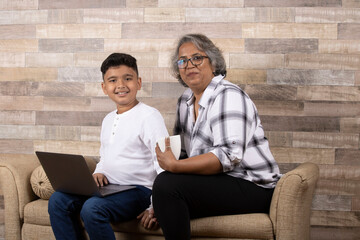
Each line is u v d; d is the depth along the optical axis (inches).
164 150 62.8
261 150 67.3
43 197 76.2
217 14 92.7
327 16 90.6
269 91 91.8
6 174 74.4
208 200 61.3
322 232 91.2
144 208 69.4
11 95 98.1
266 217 62.4
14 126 98.2
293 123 91.4
